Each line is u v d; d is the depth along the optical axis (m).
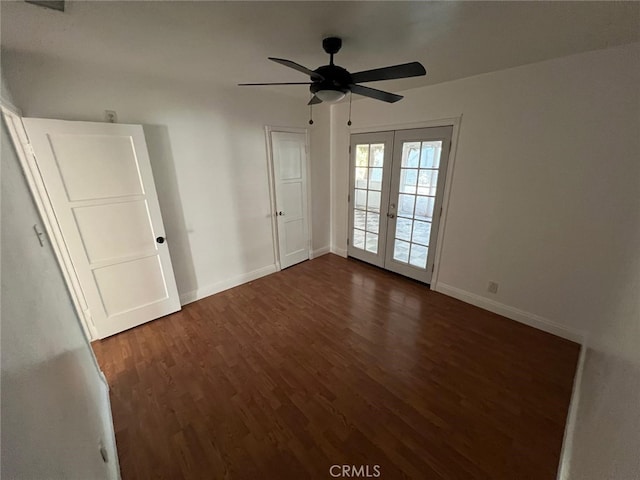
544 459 1.49
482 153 2.65
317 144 4.05
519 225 2.55
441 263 3.27
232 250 3.43
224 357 2.29
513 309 2.74
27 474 0.60
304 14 1.45
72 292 2.36
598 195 2.08
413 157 3.28
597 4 1.33
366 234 4.17
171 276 2.86
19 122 1.92
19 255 1.01
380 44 1.85
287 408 1.82
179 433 1.66
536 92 2.23
